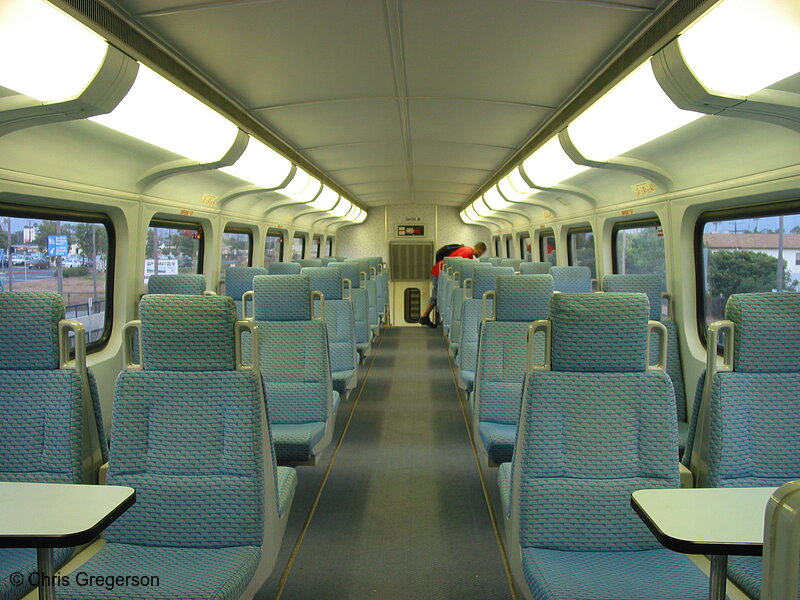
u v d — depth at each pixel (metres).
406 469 4.47
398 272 16.09
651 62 2.83
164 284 4.92
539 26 2.93
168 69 3.23
